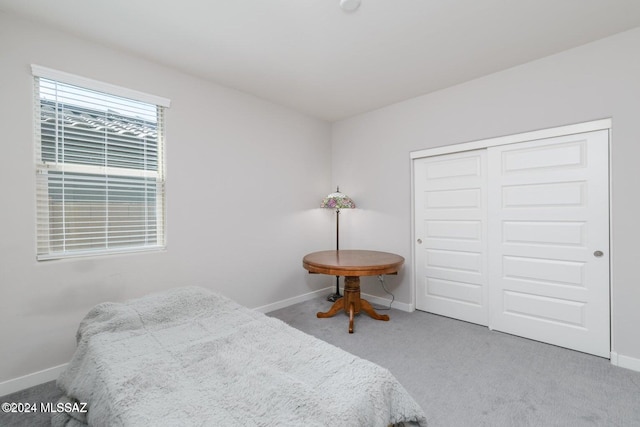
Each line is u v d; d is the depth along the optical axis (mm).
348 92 3162
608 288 2246
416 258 3422
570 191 2396
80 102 2168
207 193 2850
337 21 1987
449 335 2713
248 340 1448
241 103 3127
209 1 1784
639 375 2029
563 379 1997
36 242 1985
